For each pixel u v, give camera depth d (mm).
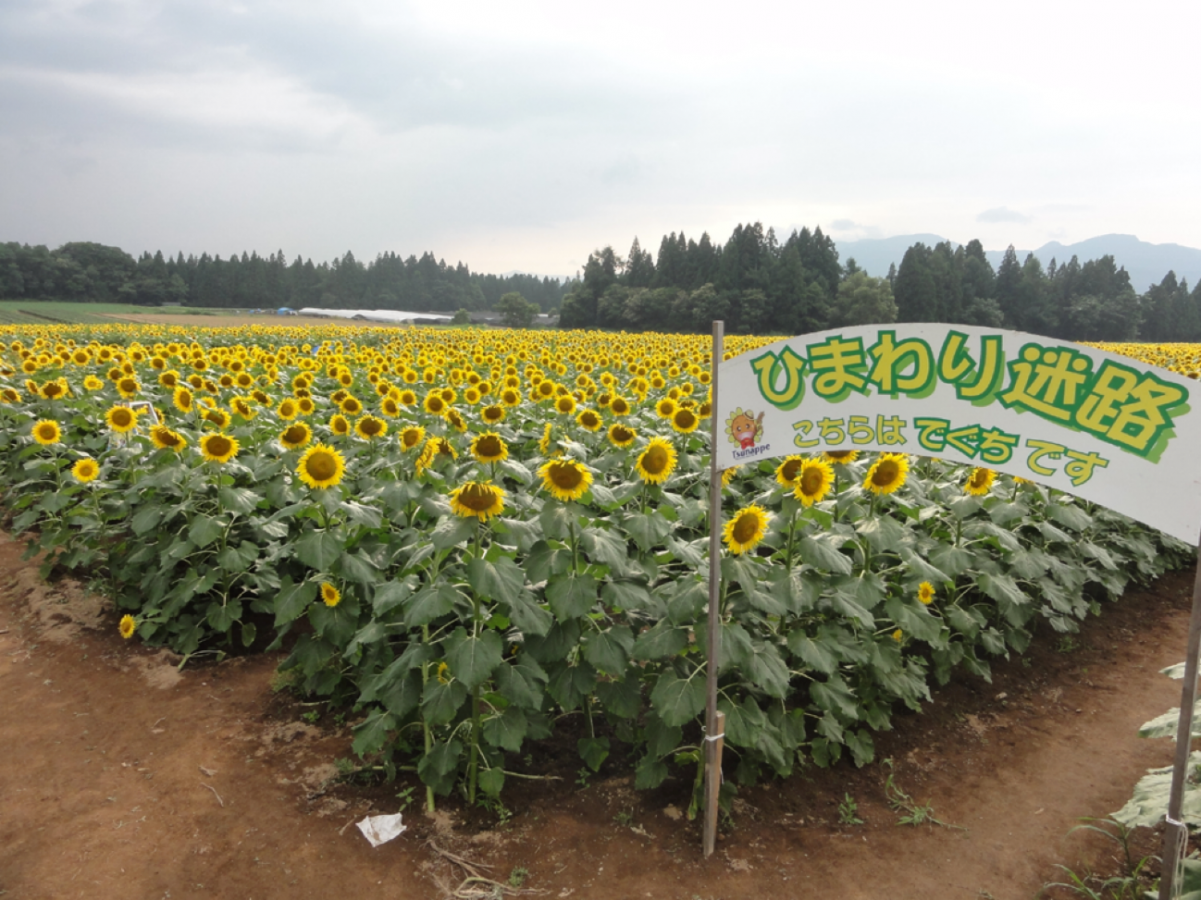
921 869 4051
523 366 18688
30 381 10883
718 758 3959
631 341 38781
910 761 5109
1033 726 5641
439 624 4555
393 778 4664
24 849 4039
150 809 4395
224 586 6320
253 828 4246
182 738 5160
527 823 4305
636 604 4035
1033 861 4121
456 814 4371
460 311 120875
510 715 4176
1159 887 3410
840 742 4832
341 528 5230
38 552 7844
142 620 6434
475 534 3949
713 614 3812
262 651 6508
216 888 3789
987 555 5926
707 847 4055
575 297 118188
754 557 4598
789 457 4523
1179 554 8867
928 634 4742
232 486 6469
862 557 5375
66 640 6508
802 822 4426
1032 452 3217
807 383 3559
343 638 5105
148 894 3740
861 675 5078
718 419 3688
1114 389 3008
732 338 41219
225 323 75562
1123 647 7055
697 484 7023
